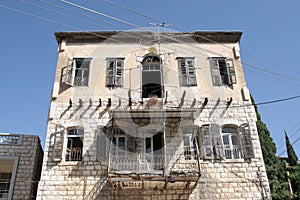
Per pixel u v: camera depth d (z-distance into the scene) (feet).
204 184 45.37
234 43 60.18
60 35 58.90
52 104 51.55
